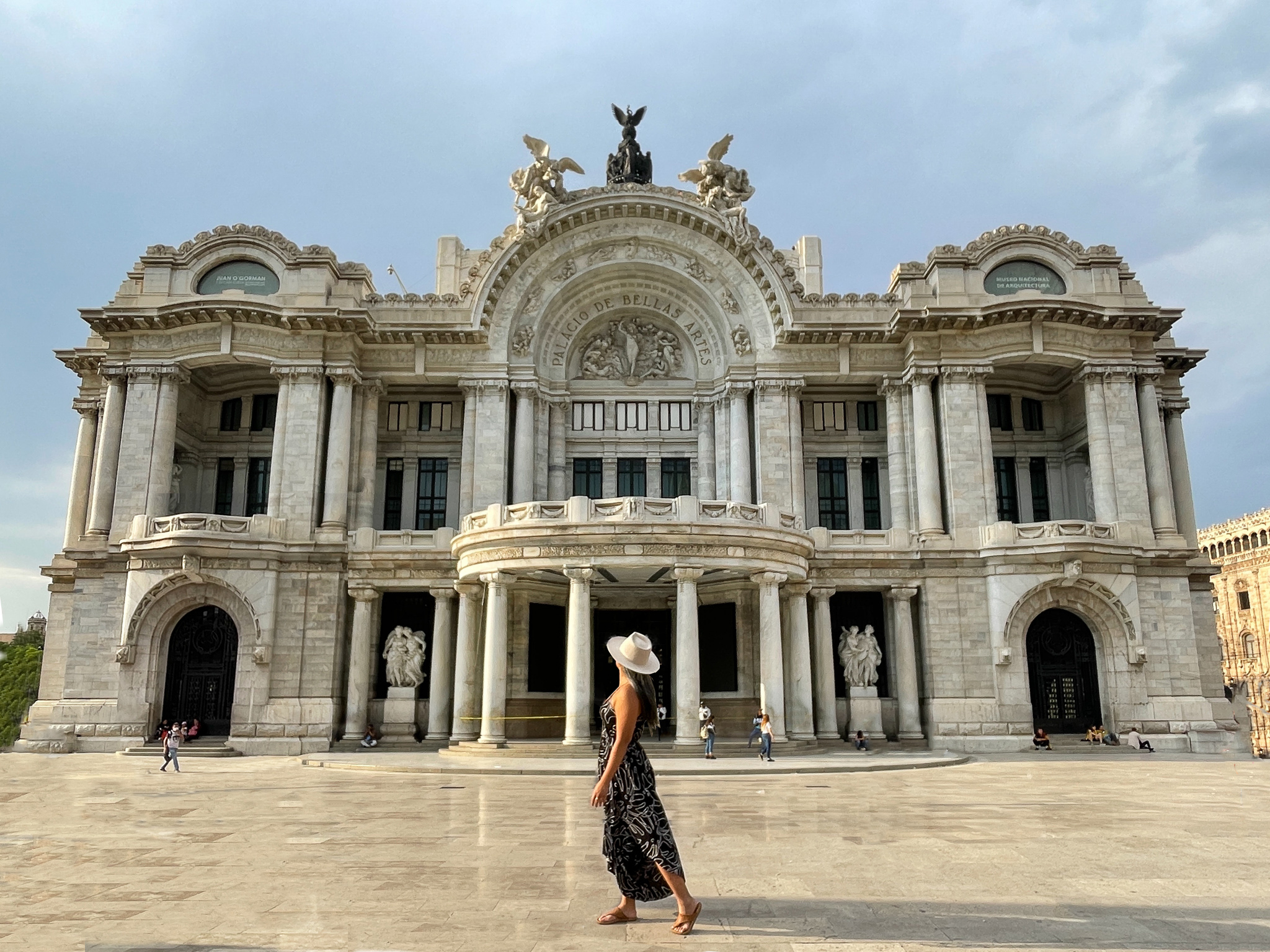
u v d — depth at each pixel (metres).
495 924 10.91
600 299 58.19
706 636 52.81
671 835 10.70
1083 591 48.62
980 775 33.47
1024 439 57.94
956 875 13.89
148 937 10.34
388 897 12.41
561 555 40.44
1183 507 56.31
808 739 43.38
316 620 49.22
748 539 40.59
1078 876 13.80
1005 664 48.31
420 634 50.59
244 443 57.78
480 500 52.56
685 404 58.19
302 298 52.59
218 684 49.50
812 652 50.78
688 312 58.06
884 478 57.03
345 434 51.81
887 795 26.50
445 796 26.38
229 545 47.91
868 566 50.78
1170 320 51.88
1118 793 27.06
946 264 53.47
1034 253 53.91
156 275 53.09
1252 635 101.31
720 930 10.57
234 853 16.19
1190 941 10.12
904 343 54.16
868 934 10.38
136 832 19.12
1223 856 15.70
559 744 40.66
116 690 48.47
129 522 50.53
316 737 47.28
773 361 54.81
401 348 54.34
